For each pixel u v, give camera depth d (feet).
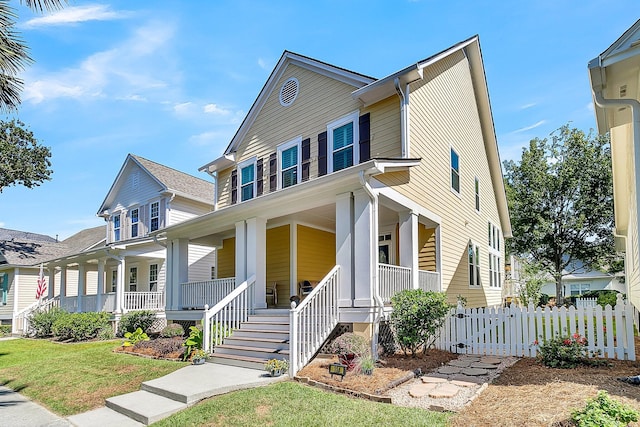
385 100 34.60
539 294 63.67
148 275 67.67
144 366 29.45
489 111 57.26
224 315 31.53
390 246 41.22
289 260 42.19
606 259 81.92
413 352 27.02
